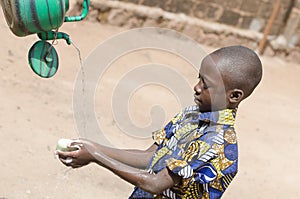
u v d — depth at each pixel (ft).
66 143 6.47
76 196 12.66
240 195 14.96
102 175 13.82
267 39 30.42
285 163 17.93
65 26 25.71
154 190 6.37
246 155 17.76
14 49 20.36
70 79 19.48
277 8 29.60
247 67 6.36
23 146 14.08
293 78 28.43
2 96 16.57
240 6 29.53
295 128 21.54
